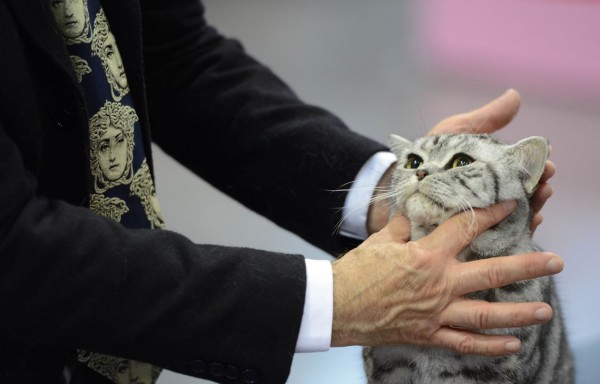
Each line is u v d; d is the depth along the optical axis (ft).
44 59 6.93
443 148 9.36
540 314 7.39
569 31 30.19
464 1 33.47
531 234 9.40
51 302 6.62
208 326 6.86
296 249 18.10
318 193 9.82
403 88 25.80
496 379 8.69
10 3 6.71
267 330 6.95
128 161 7.99
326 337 7.24
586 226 18.75
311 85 26.02
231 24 31.76
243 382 7.11
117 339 6.84
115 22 7.95
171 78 10.18
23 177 6.54
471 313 7.45
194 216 19.56
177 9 10.07
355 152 9.71
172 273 6.84
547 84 26.30
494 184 8.66
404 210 8.86
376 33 30.94
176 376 14.07
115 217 7.99
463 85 26.11
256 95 10.20
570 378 10.73
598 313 15.51
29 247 6.46
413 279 7.41
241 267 7.03
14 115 6.69
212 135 10.14
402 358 8.98
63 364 7.46
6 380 7.27
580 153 21.86
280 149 9.90
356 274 7.46
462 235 7.77
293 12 33.37
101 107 7.66
